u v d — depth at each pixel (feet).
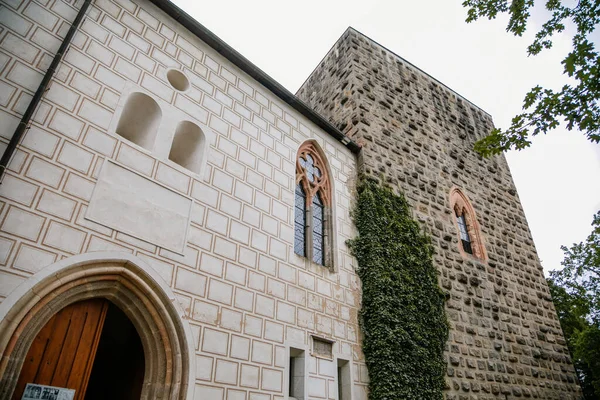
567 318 108.99
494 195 66.54
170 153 34.68
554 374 52.70
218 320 28.53
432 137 61.67
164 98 32.73
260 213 35.45
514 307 54.39
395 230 45.01
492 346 47.47
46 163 24.32
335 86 59.72
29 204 22.85
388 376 35.42
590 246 63.10
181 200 30.14
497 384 44.80
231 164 35.14
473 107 76.33
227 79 38.96
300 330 33.58
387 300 39.06
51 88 26.25
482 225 60.08
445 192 57.11
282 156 40.55
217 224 31.65
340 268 40.27
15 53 25.70
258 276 32.60
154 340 25.79
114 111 28.94
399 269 42.09
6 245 21.35
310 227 41.11
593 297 105.81
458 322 45.60
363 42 62.44
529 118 33.68
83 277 23.80
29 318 21.11
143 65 32.53
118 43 31.55
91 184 25.75
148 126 32.01
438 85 71.61
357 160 49.90
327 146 47.03
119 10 32.89
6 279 20.83
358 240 43.52
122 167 27.71
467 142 68.54
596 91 31.27
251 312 30.76
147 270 26.17
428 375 37.76
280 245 35.73
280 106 43.34
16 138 23.02
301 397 31.45
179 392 25.04
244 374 28.43
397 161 52.75
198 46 37.93
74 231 24.02
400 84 63.26
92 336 24.82
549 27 34.32
